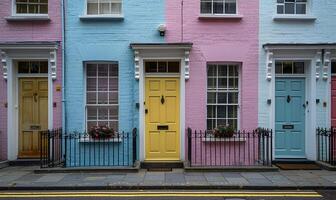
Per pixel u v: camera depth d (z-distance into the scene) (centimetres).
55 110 1253
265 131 1170
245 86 1245
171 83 1258
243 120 1245
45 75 1277
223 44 1246
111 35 1246
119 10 1275
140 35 1248
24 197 891
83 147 1235
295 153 1264
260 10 1253
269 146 1237
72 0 1249
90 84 1276
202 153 1235
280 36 1252
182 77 1239
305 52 1241
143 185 966
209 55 1244
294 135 1268
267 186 959
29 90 1284
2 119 1260
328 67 1241
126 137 1236
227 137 1229
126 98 1245
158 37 1247
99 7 1276
